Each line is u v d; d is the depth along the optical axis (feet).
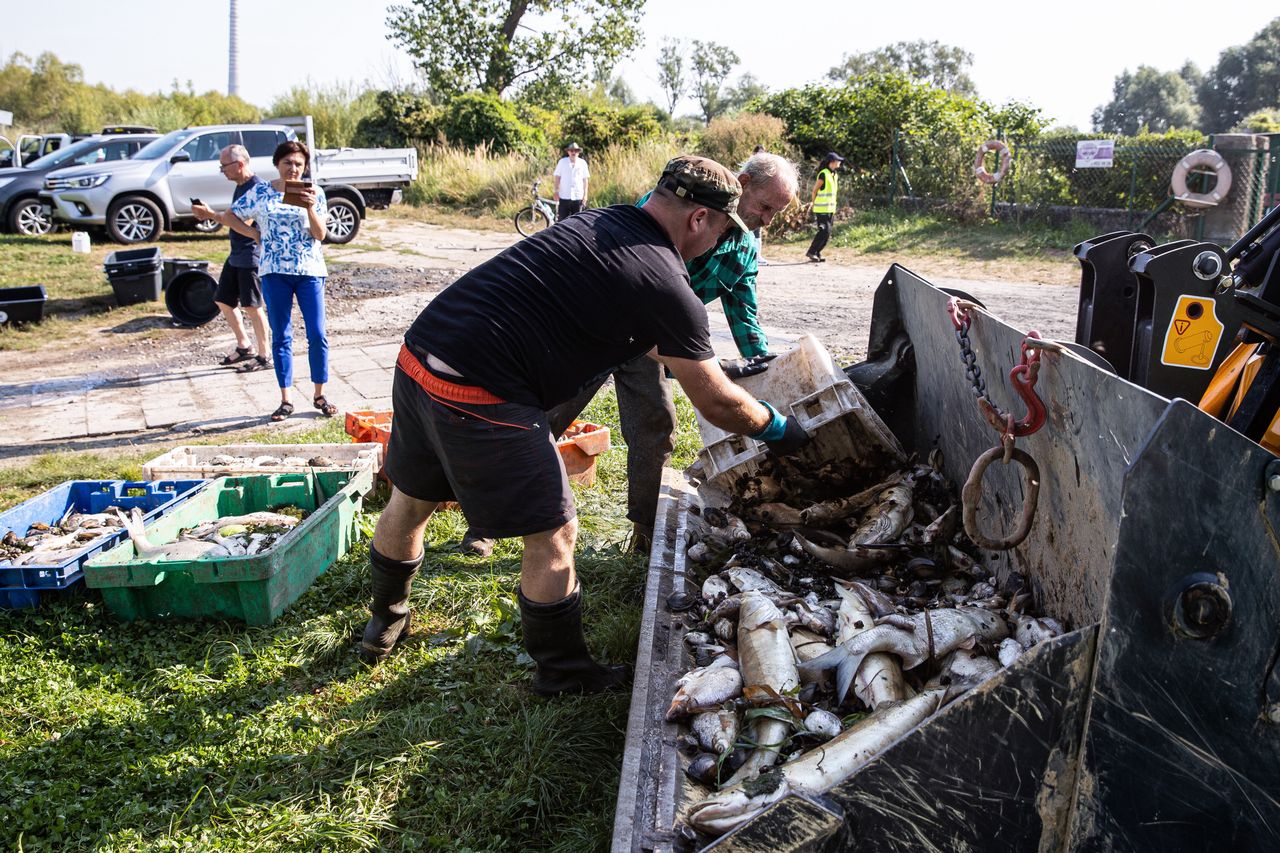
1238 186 47.93
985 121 69.21
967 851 5.91
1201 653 5.70
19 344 32.68
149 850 8.63
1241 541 5.61
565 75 117.08
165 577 12.53
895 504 11.19
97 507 15.64
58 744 10.13
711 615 9.62
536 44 115.03
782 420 10.18
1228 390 9.53
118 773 9.70
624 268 8.89
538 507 9.48
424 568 14.16
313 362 22.75
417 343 9.32
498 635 12.13
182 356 30.68
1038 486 7.78
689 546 11.49
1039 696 5.83
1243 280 9.42
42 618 12.50
